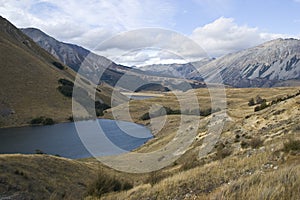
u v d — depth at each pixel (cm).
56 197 1575
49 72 13050
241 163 1336
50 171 2078
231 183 904
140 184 1495
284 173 835
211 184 1098
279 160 1214
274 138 2264
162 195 1116
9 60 12144
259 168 1175
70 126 8650
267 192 690
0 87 10438
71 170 2273
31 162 2080
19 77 11531
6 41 13675
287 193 684
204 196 928
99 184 1493
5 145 5947
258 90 14062
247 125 3144
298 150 1280
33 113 9756
